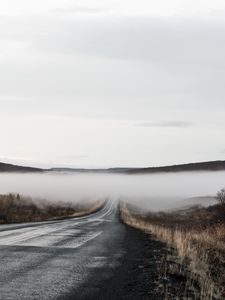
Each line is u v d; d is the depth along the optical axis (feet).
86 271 31.76
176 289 26.53
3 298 22.76
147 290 25.98
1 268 31.48
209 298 24.02
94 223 108.37
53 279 28.37
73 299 23.40
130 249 46.93
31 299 22.91
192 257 37.58
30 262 34.65
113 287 26.73
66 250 43.21
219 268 37.22
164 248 48.65
